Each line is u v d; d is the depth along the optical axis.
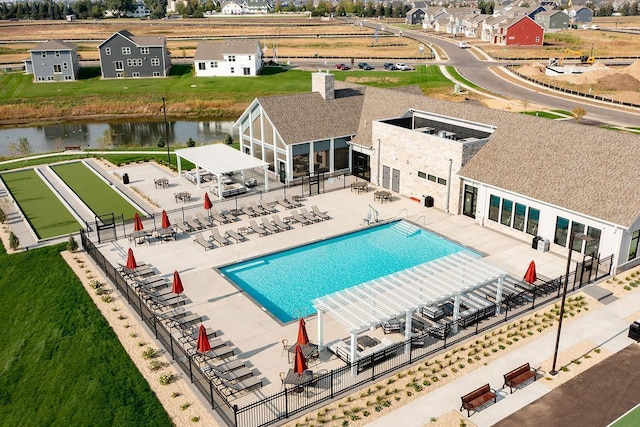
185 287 30.89
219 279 31.80
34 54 103.81
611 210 30.95
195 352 24.84
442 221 39.41
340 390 22.14
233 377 22.44
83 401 22.31
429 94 88.75
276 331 26.56
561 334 25.72
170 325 27.05
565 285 22.00
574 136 35.72
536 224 35.09
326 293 30.73
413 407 21.19
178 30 187.00
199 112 90.56
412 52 136.38
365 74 104.50
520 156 37.00
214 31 184.62
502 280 27.38
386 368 23.55
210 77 107.44
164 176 50.47
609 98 82.56
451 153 39.34
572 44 147.25
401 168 44.12
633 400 21.30
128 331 26.69
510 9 185.38
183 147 63.72
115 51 107.19
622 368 23.20
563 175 34.28
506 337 25.62
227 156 46.53
